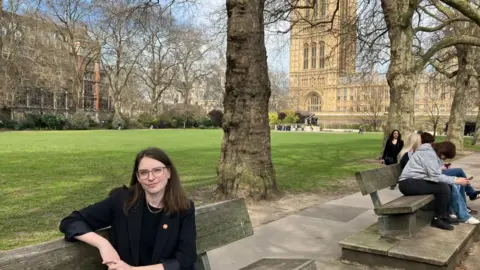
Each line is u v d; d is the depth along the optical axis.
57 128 57.50
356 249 4.79
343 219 7.19
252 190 8.51
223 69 67.88
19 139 31.19
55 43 52.75
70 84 60.62
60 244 2.24
